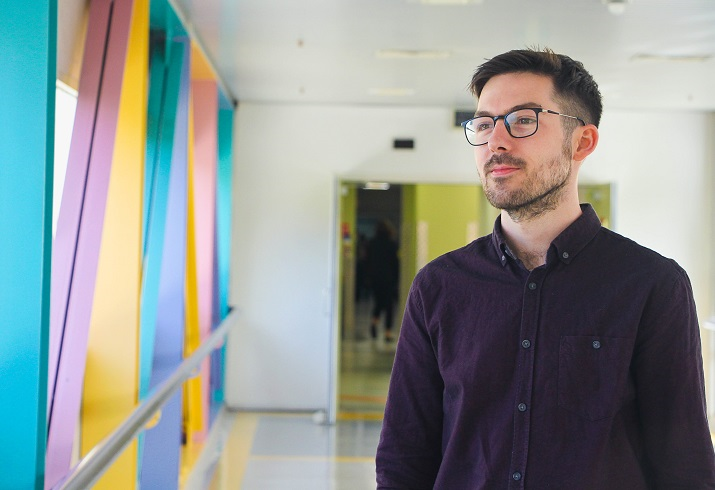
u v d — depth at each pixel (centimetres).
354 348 845
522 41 474
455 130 718
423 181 716
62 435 286
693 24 430
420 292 148
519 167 133
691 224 724
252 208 713
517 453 130
